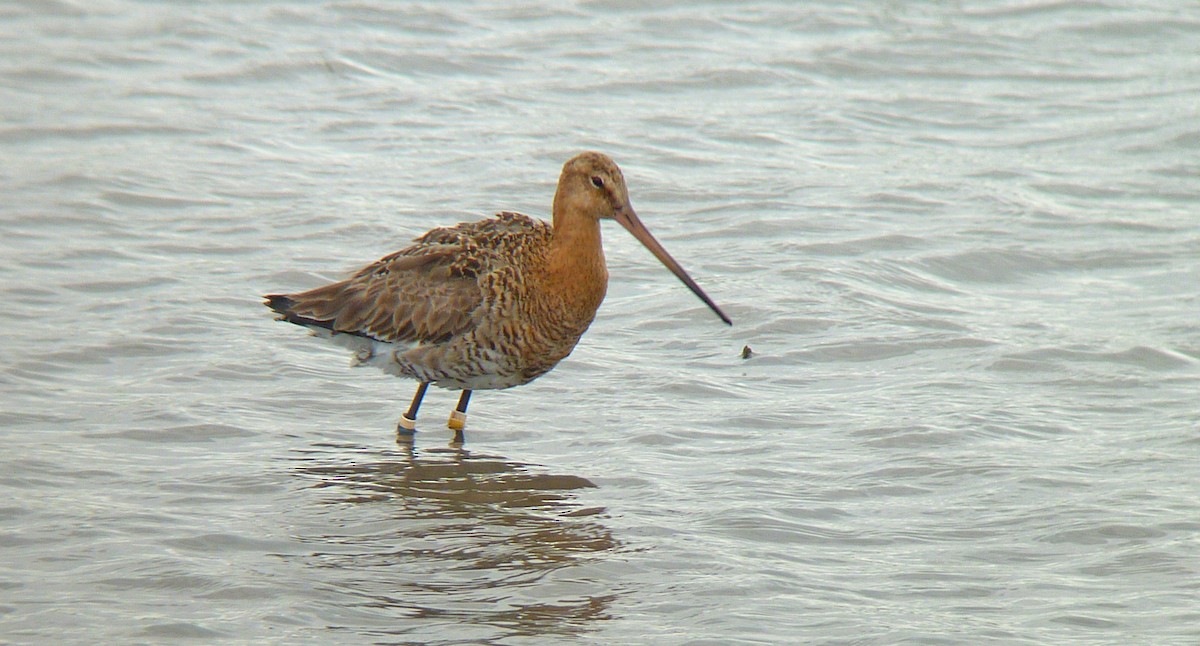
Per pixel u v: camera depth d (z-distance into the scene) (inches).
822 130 909.8
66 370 567.2
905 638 385.1
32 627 383.9
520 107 937.5
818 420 542.3
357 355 538.3
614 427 538.6
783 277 685.3
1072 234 748.0
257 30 1063.0
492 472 499.5
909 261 709.9
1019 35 1096.2
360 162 837.8
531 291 520.7
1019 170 841.5
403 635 385.4
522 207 772.6
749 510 466.9
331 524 454.6
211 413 538.0
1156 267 705.6
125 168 806.5
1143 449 510.6
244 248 706.2
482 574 422.6
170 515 456.1
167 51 1018.1
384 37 1059.3
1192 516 457.4
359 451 515.8
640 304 660.7
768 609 402.3
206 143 856.9
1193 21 1120.2
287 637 382.9
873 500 477.1
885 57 1044.5
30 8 1088.8
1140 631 389.4
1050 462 501.7
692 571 425.7
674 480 492.7
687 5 1142.3
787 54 1045.8
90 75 965.2
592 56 1035.9
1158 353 597.9
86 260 682.2
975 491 481.4
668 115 929.5
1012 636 386.9
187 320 618.5
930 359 600.7
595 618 396.8
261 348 600.4
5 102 906.7
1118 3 1152.2
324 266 685.3
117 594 404.2
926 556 436.8
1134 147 877.2
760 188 808.9
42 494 465.7
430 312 520.4
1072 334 621.6
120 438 513.0
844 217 765.9
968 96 976.9
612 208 520.7
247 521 454.3
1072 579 420.8
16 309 619.8
